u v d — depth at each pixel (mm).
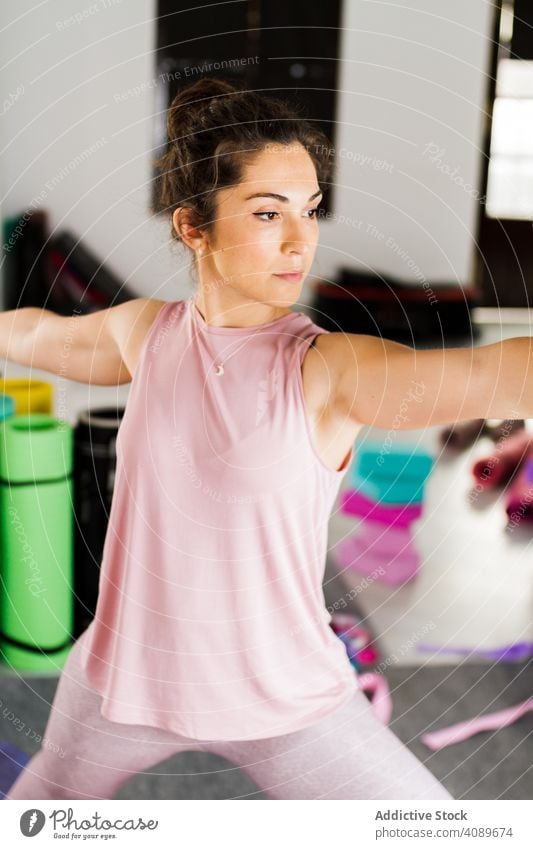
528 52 2207
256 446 805
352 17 2428
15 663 1260
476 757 1147
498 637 1385
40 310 1042
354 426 790
